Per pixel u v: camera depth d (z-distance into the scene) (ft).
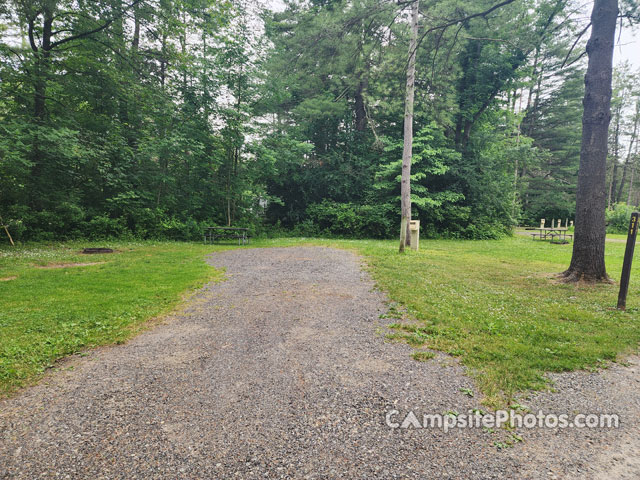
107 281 23.68
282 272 28.63
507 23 60.29
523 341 13.70
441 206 73.46
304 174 76.69
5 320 15.39
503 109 83.41
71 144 43.04
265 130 65.10
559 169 124.67
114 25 51.34
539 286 24.14
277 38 66.23
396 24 45.47
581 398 9.86
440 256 39.17
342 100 74.13
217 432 8.22
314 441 7.91
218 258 36.17
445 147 75.00
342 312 17.92
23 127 40.96
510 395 9.92
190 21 51.80
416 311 17.62
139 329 15.29
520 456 7.47
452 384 10.53
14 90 43.88
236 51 54.44
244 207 65.05
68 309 17.26
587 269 25.46
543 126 127.65
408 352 12.91
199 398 9.73
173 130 54.95
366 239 68.54
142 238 52.65
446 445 7.81
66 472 6.88
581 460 7.36
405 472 6.94
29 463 7.12
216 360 12.25
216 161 58.59
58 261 31.91
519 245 56.75
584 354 12.57
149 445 7.74
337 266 31.45
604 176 25.18
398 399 9.70
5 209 43.60
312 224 73.00
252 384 10.53
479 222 72.69
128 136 54.65
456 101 68.69
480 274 28.50
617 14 25.04
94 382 10.61
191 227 55.98
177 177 60.13
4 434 8.05
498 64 65.57
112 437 8.00
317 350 13.14
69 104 50.55
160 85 56.95
